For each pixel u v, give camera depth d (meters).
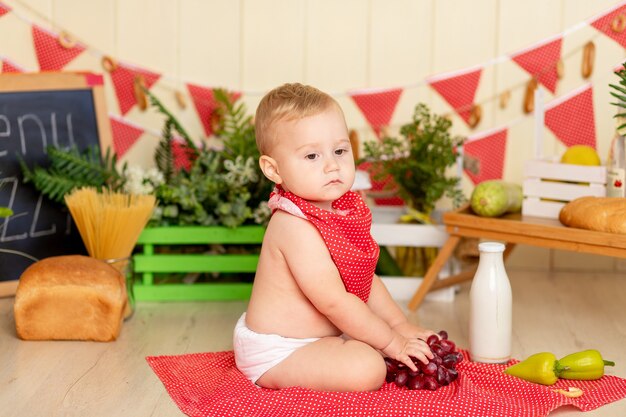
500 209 2.10
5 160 2.25
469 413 1.42
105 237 2.04
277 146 1.60
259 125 1.64
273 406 1.46
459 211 2.15
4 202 2.24
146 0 2.62
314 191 1.58
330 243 1.57
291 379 1.56
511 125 2.63
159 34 2.63
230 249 2.33
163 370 1.70
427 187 2.33
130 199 2.07
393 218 2.44
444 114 2.66
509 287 1.73
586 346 1.88
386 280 2.29
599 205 1.89
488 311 1.71
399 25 2.63
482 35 2.61
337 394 1.48
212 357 1.77
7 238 2.24
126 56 2.63
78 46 2.59
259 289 1.63
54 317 1.90
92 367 1.74
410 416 1.42
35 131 2.29
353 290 1.62
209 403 1.50
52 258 1.96
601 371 1.62
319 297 1.56
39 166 2.28
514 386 1.57
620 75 1.96
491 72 2.62
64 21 2.59
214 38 2.65
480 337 1.72
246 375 1.62
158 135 2.66
